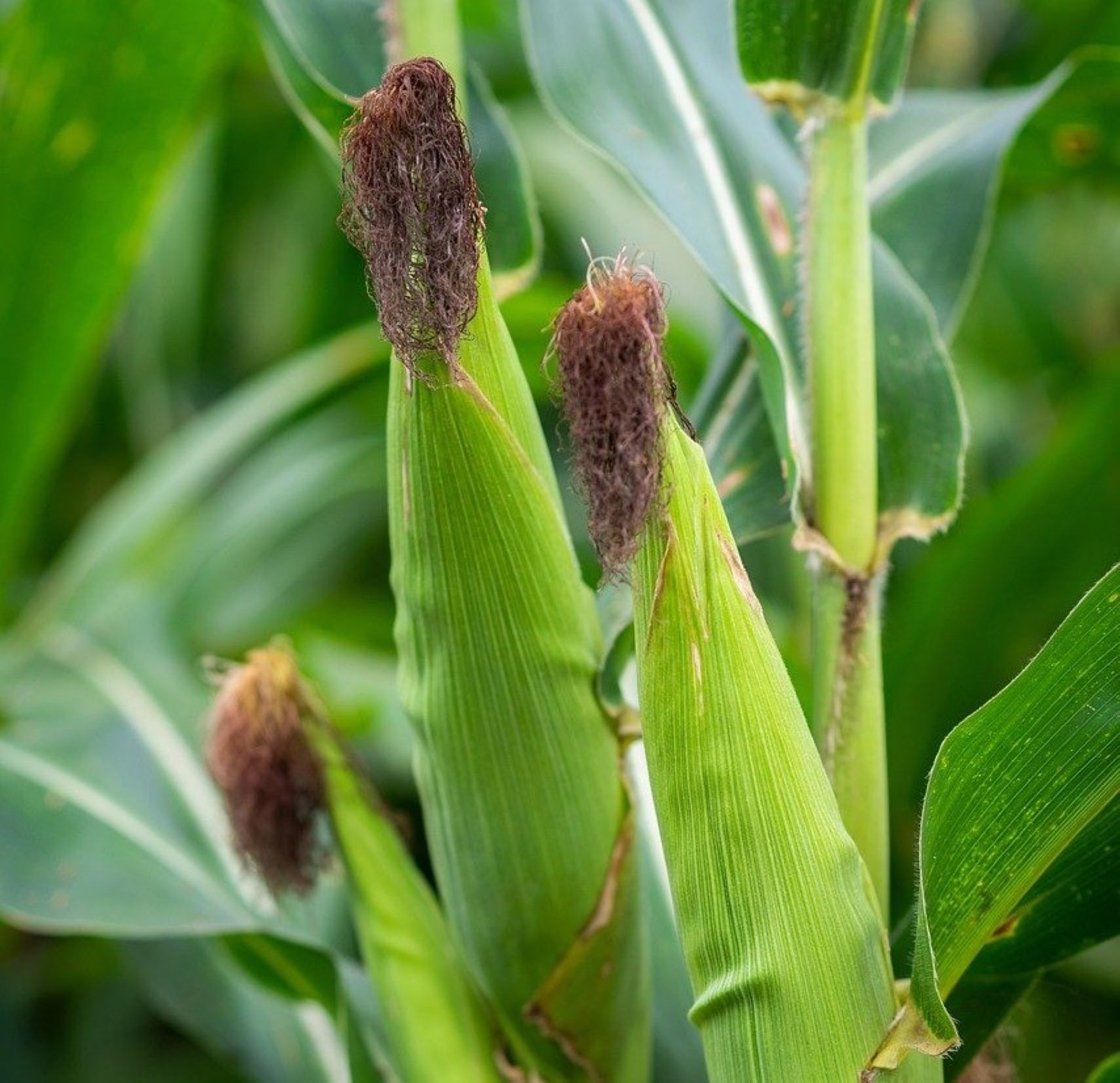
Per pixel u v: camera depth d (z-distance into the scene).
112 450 2.31
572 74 1.10
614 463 0.94
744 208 1.11
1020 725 0.96
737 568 0.95
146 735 1.34
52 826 1.24
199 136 2.15
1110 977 1.52
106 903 1.21
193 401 2.27
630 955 1.04
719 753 0.94
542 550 0.99
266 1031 1.29
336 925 1.30
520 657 0.99
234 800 1.11
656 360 0.94
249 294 2.36
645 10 1.14
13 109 1.46
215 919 1.19
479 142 1.09
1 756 1.29
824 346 1.02
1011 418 2.05
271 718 1.09
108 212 1.58
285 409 1.73
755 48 1.02
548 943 1.03
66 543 2.28
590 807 1.01
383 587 2.14
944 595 1.48
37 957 1.77
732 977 0.95
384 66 1.10
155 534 1.85
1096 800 0.97
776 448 1.09
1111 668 0.95
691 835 0.95
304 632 1.82
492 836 1.01
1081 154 1.44
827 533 1.03
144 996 1.78
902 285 1.07
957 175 1.20
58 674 1.52
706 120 1.12
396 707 1.63
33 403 1.71
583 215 1.93
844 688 1.02
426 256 0.95
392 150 0.95
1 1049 1.68
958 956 0.99
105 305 1.66
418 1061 1.08
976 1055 1.05
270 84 2.27
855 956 0.95
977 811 0.97
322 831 1.13
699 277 1.82
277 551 2.04
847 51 1.01
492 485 0.98
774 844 0.94
